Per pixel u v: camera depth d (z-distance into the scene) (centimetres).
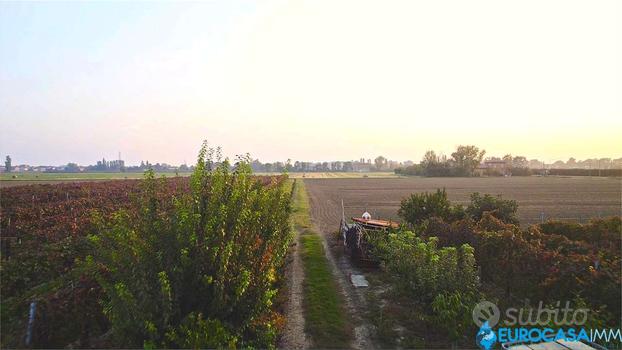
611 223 1598
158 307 609
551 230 1661
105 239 716
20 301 1041
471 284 1048
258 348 755
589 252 1174
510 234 1249
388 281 1350
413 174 15812
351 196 5753
